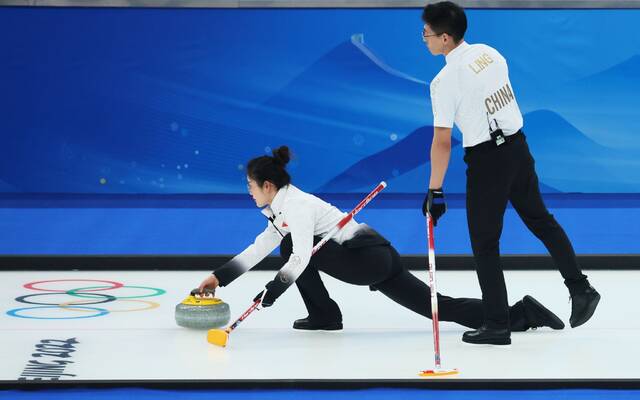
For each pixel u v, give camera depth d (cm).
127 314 2059
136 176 3147
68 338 1794
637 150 3106
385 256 1780
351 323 1967
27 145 3136
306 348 1712
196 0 3086
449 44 1708
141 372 1518
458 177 3127
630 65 3086
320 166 3125
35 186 3148
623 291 2389
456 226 2984
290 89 3111
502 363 1591
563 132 3100
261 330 1891
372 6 3081
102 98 3120
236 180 3141
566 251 1795
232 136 3127
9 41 3100
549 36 3072
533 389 1435
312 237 1719
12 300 2234
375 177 3127
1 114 3123
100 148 3139
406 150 3119
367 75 3097
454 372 1503
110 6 3091
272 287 1698
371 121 3109
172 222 3000
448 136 1675
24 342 1753
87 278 2597
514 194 1781
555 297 2319
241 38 3098
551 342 1775
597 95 3094
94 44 3105
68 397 1382
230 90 3116
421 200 3141
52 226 2964
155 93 3120
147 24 3098
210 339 1728
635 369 1557
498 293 1741
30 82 3117
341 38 3092
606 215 3030
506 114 1714
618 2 3067
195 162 3139
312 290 1861
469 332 1766
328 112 3112
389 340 1788
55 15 3095
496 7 3070
